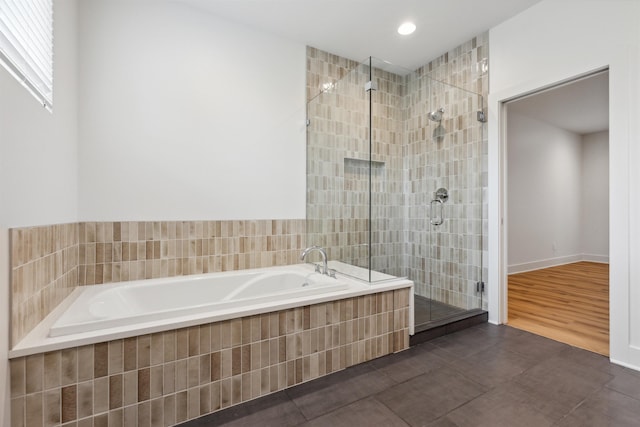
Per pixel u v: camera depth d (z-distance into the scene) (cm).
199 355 152
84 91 206
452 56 307
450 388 172
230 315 159
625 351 192
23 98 126
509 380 179
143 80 225
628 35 188
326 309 190
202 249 248
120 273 219
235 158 262
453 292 281
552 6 229
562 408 153
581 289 384
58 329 129
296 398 166
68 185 187
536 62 239
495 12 250
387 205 258
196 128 245
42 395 121
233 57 261
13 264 118
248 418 149
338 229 271
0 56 109
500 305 270
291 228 292
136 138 223
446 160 282
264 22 263
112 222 216
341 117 273
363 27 271
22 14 123
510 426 141
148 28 227
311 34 282
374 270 246
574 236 557
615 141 193
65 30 180
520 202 475
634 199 186
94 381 130
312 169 299
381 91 261
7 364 114
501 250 270
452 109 285
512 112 450
